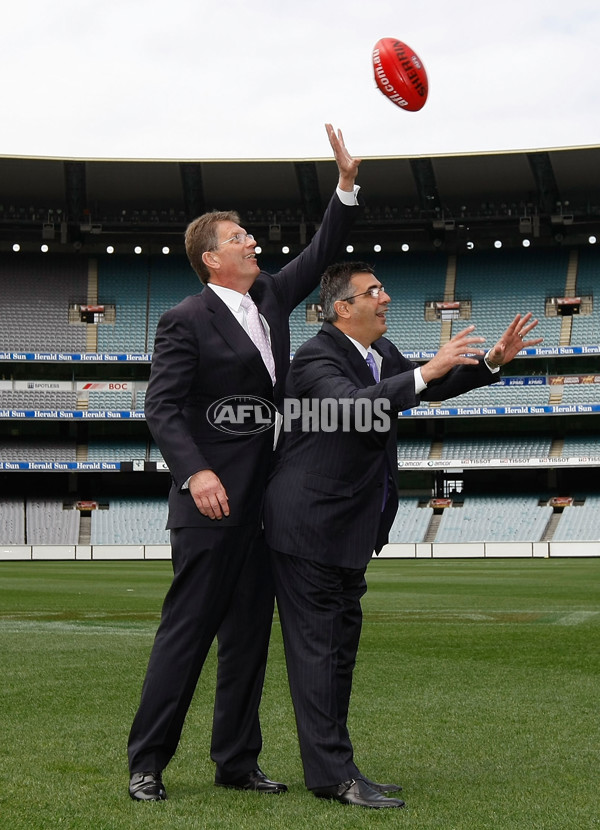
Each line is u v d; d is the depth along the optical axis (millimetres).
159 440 3762
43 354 41406
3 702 5883
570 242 44500
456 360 3566
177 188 41000
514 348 3922
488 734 4875
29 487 43594
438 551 37125
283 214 42281
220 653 3957
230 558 3826
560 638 9906
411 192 41031
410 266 45062
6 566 31766
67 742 4672
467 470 43594
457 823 3170
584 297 42875
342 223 4301
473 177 40062
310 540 3738
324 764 3607
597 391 41375
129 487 43781
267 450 3922
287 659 3807
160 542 39719
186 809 3438
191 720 5438
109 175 40250
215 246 3928
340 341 3932
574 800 3494
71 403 42438
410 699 6020
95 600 16266
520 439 42219
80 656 8297
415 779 3906
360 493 3807
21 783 3842
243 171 40062
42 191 41000
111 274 44719
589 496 41281
